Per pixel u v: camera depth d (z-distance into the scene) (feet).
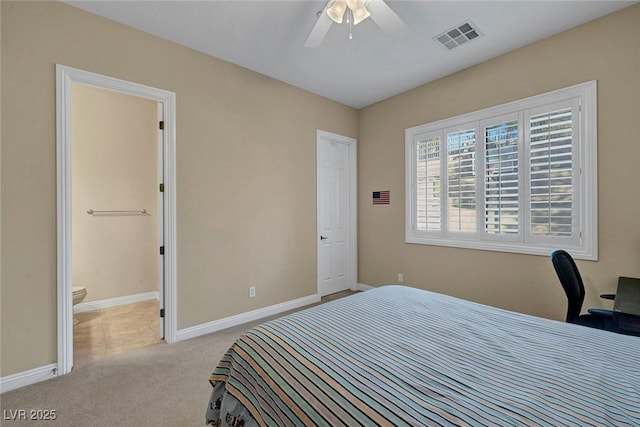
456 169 10.40
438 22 7.55
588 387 2.92
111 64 7.45
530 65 8.56
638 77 6.87
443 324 4.70
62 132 6.78
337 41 8.46
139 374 6.93
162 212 8.67
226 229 9.64
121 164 12.60
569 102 7.89
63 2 6.81
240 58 9.44
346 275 14.01
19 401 5.89
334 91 12.05
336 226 13.62
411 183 11.89
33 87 6.46
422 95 11.40
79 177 11.72
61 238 6.78
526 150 8.69
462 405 2.68
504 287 9.22
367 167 13.62
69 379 6.69
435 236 11.07
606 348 3.82
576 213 7.81
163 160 8.60
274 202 10.94
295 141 11.59
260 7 7.02
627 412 2.54
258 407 3.68
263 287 10.65
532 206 8.65
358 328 4.54
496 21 7.52
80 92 11.75
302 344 4.02
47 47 6.61
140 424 5.32
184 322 8.76
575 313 6.44
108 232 12.29
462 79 10.16
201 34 8.12
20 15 6.32
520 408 2.60
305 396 3.14
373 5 5.83
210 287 9.29
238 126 9.91
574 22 7.57
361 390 2.99
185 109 8.71
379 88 11.70
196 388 6.41
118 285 12.50
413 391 2.92
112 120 12.42
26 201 6.41
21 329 6.37
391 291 6.63
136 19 7.45
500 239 9.32
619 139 7.13
